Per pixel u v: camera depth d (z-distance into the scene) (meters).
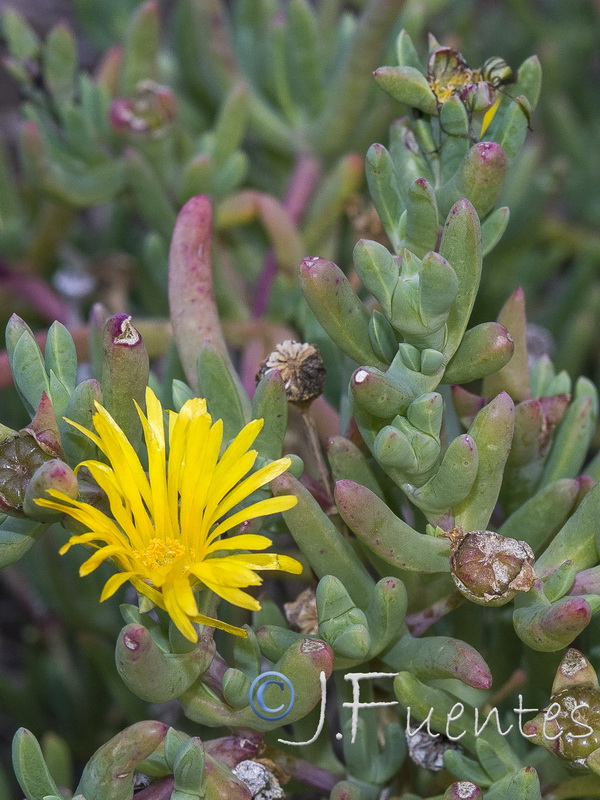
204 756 0.22
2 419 0.40
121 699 0.34
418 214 0.24
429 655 0.23
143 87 0.35
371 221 0.33
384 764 0.25
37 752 0.23
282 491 0.23
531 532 0.25
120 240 0.45
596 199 0.48
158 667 0.22
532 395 0.28
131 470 0.22
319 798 0.30
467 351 0.24
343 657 0.24
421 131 0.25
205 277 0.27
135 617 0.23
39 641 0.38
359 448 0.26
